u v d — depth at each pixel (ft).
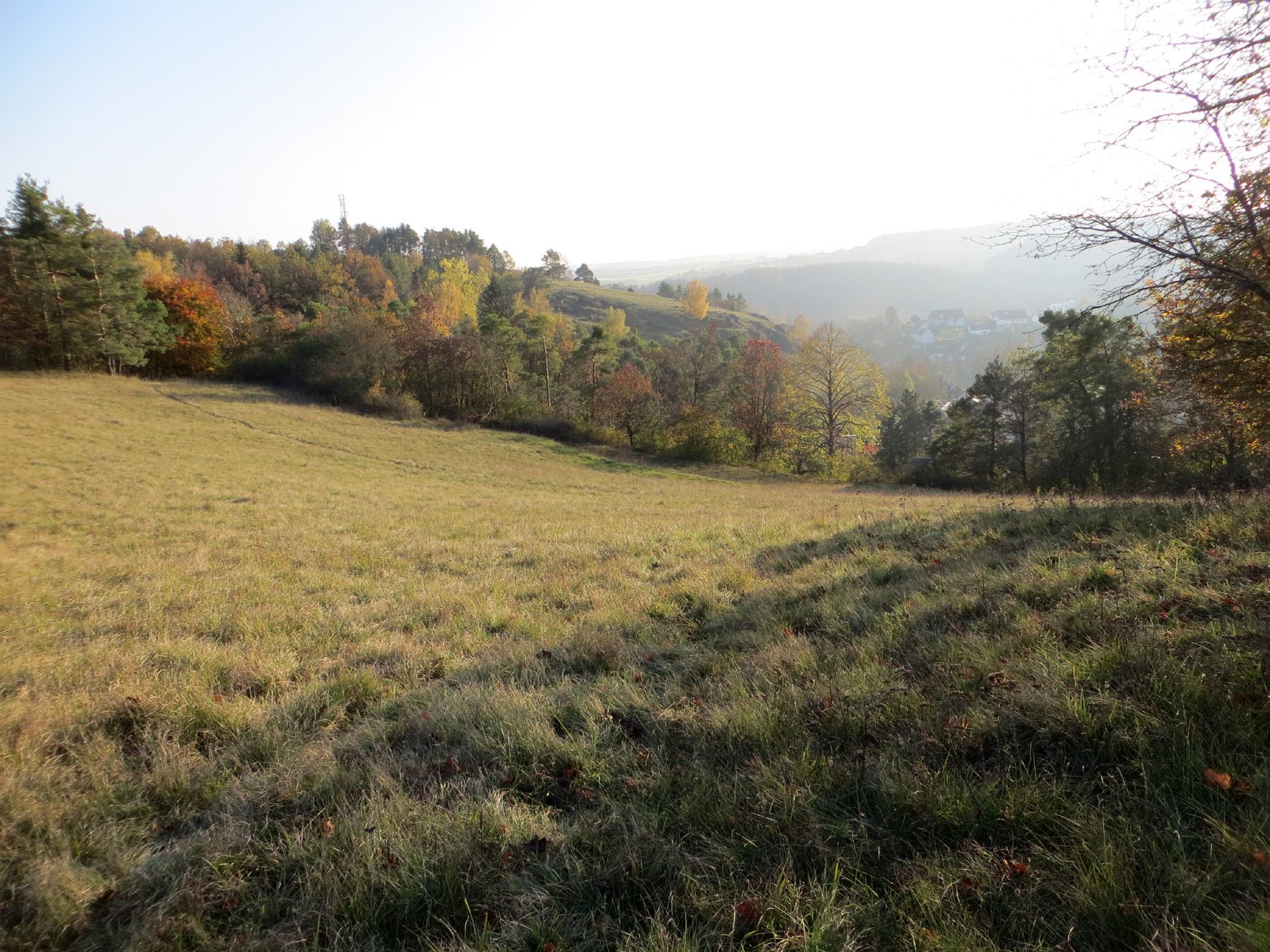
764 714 11.32
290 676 17.30
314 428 126.52
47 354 149.79
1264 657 10.18
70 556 34.04
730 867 8.02
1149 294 19.22
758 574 25.05
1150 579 14.90
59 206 144.36
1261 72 15.39
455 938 7.34
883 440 220.84
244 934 7.82
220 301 206.59
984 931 6.69
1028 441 120.37
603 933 7.36
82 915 8.16
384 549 36.96
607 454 146.30
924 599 17.01
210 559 33.96
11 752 12.26
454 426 155.53
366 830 9.32
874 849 8.13
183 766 11.79
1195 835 7.41
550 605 23.65
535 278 494.59
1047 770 8.84
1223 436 55.52
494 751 11.55
